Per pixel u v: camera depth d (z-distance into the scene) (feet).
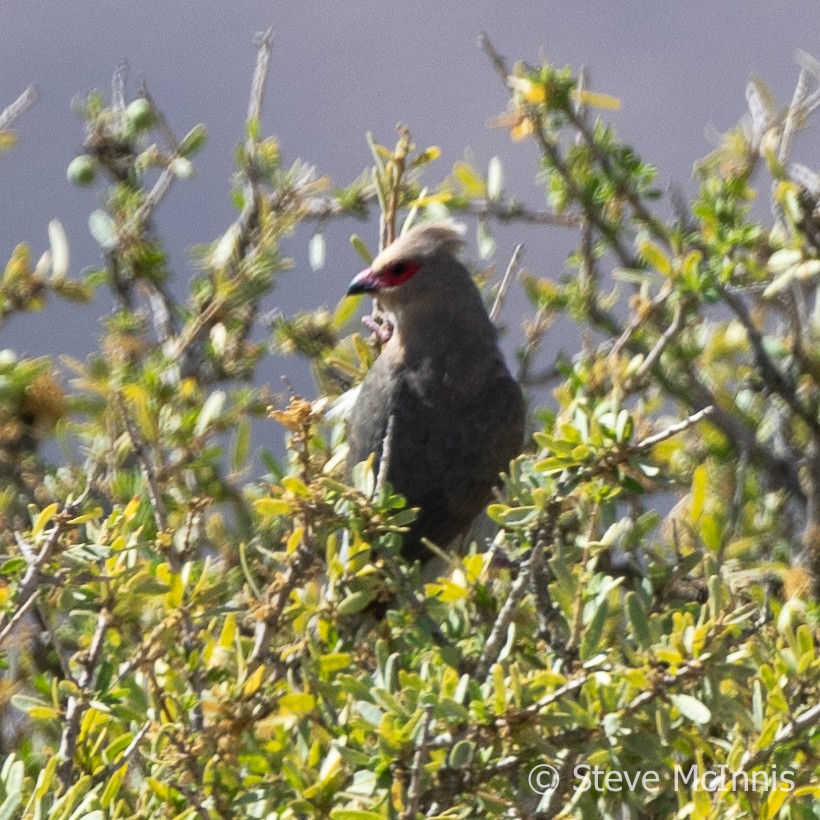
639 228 40.01
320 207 38.37
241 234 38.06
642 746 23.44
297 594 25.73
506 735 22.58
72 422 35.19
